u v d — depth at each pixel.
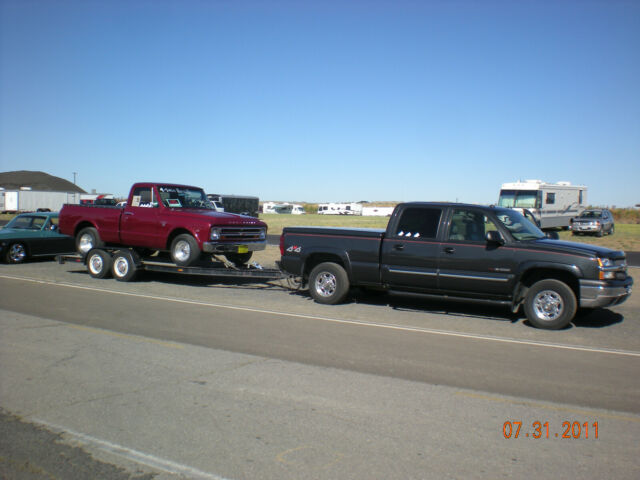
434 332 8.12
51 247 17.36
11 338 7.28
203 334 7.68
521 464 3.86
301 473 3.68
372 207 85.06
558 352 7.05
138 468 3.75
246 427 4.43
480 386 5.56
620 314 9.85
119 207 13.30
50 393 5.20
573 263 8.37
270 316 9.12
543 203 32.91
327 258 10.57
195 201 13.65
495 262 8.84
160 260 13.41
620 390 5.51
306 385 5.50
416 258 9.45
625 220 59.56
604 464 3.88
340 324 8.56
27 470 3.71
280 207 82.19
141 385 5.45
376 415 4.73
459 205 9.41
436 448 4.09
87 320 8.51
